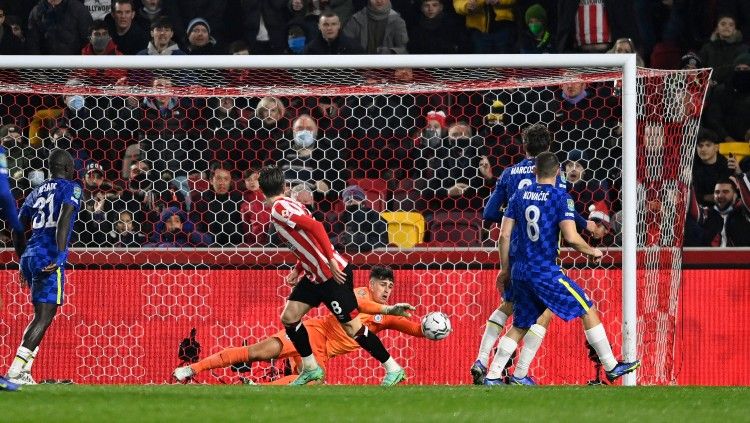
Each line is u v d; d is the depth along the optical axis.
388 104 38.09
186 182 36.53
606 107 38.44
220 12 44.69
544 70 33.22
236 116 38.81
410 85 33.50
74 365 33.50
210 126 38.66
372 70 34.62
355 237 33.97
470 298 33.38
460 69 34.41
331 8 44.56
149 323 33.50
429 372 33.09
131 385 25.38
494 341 28.08
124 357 33.47
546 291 25.33
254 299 33.50
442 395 21.78
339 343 30.81
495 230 34.91
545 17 44.22
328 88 34.19
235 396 21.19
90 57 30.30
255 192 35.50
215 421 17.03
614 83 35.00
